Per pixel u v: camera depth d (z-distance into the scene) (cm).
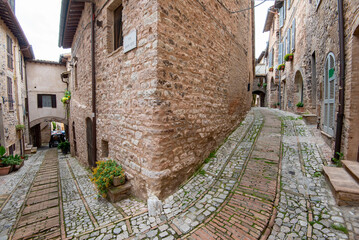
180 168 336
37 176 584
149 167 297
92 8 499
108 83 436
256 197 284
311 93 731
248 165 387
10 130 838
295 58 938
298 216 238
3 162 639
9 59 866
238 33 638
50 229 262
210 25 426
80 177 532
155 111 283
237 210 261
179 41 321
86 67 592
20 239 241
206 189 324
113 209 303
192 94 362
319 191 280
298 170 347
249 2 862
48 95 1423
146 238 225
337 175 288
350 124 312
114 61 404
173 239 220
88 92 577
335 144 353
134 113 335
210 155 448
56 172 629
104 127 465
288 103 1077
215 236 219
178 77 322
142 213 277
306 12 760
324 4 472
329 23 427
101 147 489
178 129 327
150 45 288
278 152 432
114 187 337
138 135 324
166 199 305
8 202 377
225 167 391
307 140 489
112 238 227
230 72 565
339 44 341
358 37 297
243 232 221
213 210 267
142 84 309
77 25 713
